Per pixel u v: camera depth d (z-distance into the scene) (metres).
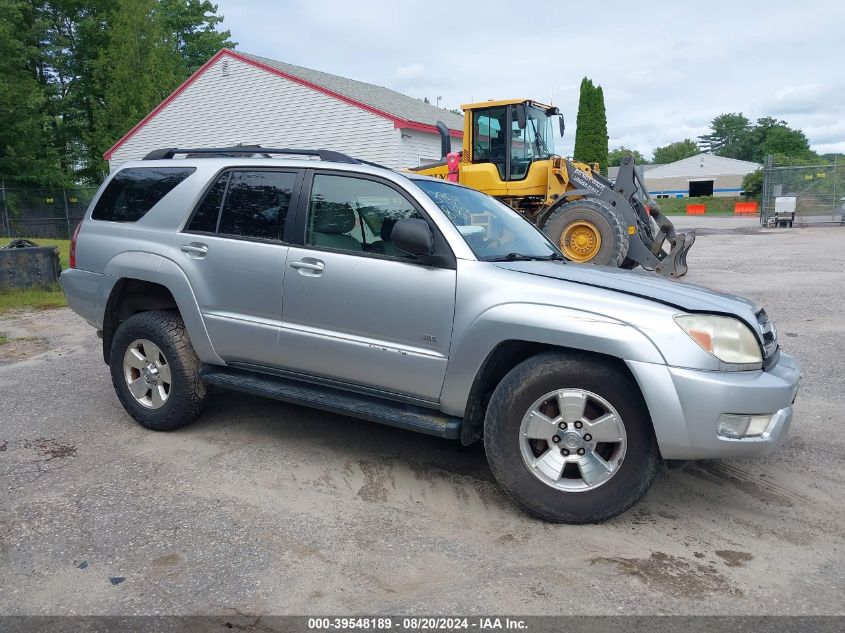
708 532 3.45
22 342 7.84
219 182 4.68
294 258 4.22
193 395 4.71
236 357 4.50
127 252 4.87
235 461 4.35
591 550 3.27
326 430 4.93
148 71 34.97
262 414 5.27
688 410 3.24
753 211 54.84
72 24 37.50
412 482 4.05
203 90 26.42
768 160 32.16
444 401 3.81
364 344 3.98
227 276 4.46
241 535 3.40
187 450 4.53
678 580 3.01
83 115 37.78
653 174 83.88
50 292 11.17
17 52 31.94
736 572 3.07
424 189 4.16
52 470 4.18
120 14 35.06
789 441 4.69
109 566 3.11
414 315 3.82
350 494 3.88
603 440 3.43
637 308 3.38
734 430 3.27
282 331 4.25
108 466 4.25
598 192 12.29
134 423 5.05
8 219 29.22
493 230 4.41
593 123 38.25
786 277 12.59
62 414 5.25
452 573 3.06
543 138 13.95
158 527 3.47
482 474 4.18
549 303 3.51
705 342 3.30
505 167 13.30
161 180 4.95
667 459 3.45
